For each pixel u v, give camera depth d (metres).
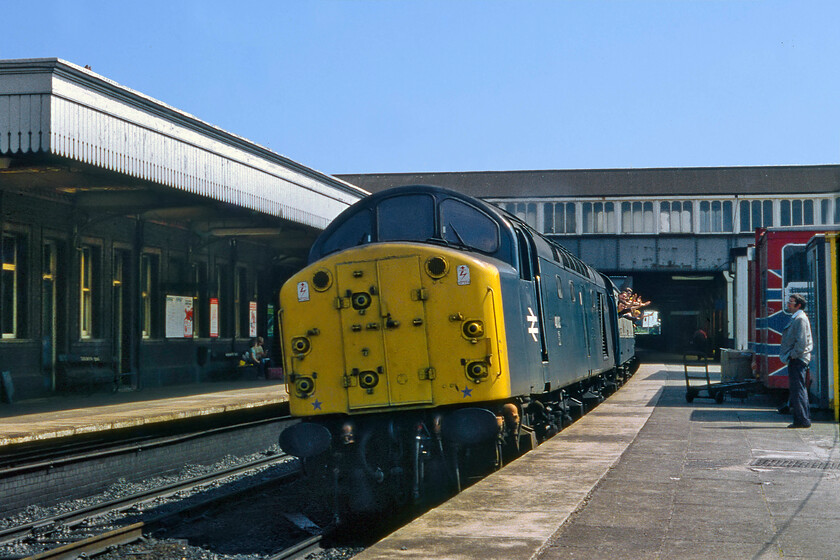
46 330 18.97
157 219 22.73
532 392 11.24
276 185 21.06
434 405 9.74
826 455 11.12
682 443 12.34
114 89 14.59
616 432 13.77
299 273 10.21
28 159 14.89
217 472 13.88
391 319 9.87
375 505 10.25
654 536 6.78
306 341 10.10
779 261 18.97
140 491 12.73
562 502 7.93
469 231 11.05
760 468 10.05
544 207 48.38
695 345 49.75
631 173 49.25
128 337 21.75
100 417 13.85
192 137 17.31
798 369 14.30
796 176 47.72
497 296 9.89
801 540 6.63
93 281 20.73
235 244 26.88
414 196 11.24
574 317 15.27
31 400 17.98
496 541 6.48
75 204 19.36
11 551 9.16
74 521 10.49
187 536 9.92
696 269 47.00
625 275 49.41
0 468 11.16
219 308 26.33
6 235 17.92
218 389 21.81
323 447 9.72
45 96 13.06
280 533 10.00
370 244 10.19
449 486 10.00
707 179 48.16
